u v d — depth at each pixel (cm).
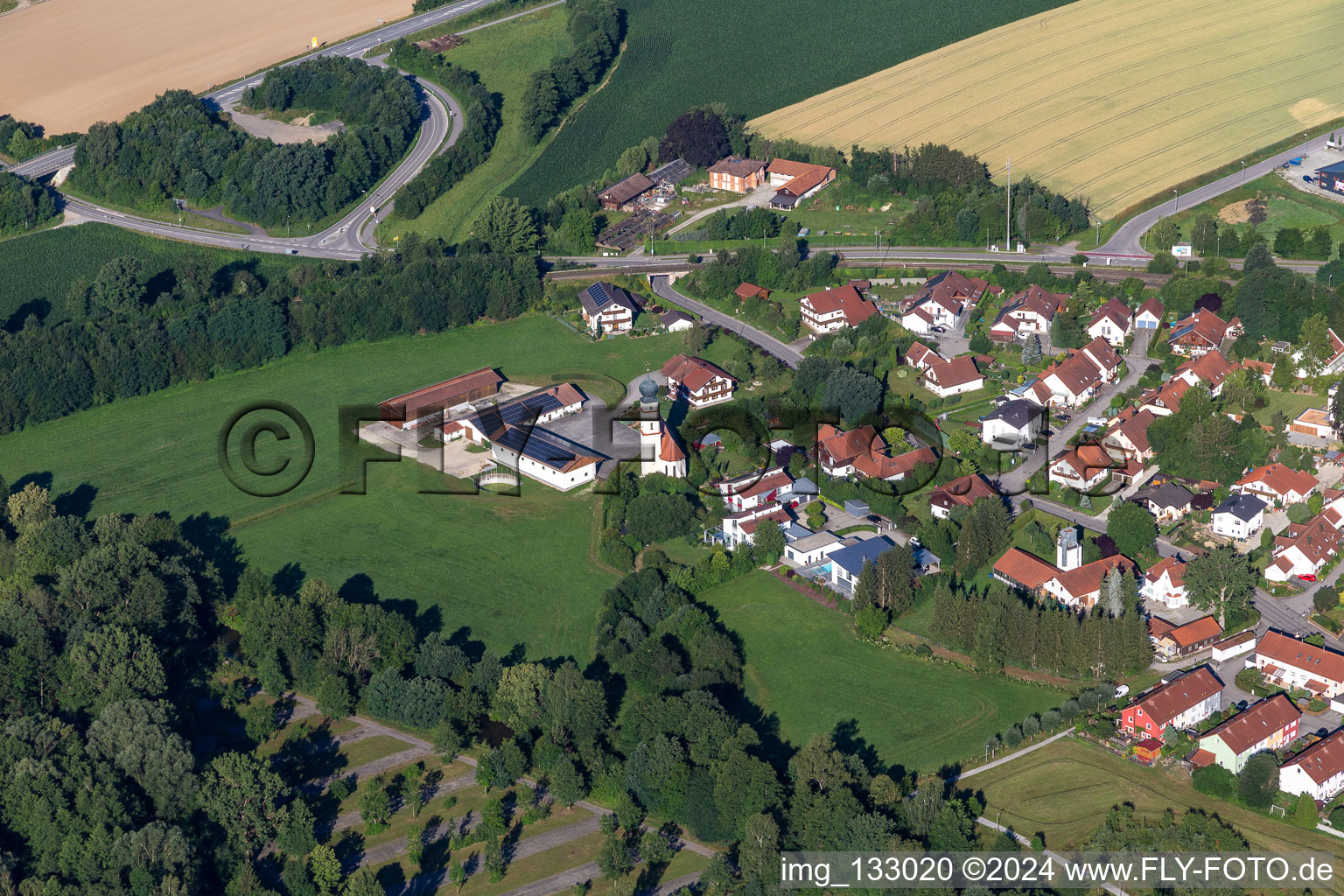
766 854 19075
